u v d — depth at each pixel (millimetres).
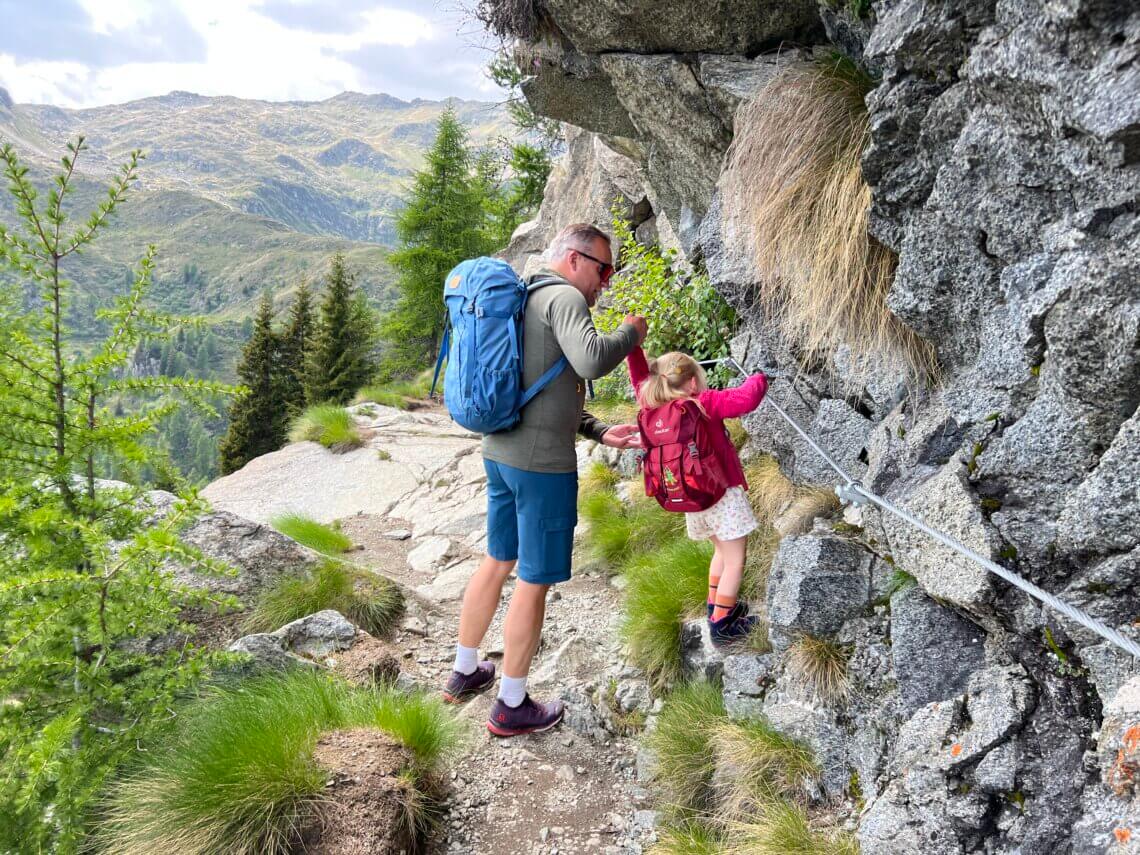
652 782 3436
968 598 2328
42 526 3223
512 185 30203
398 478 9945
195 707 3578
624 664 4285
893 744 2682
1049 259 2096
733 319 6059
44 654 3402
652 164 5566
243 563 4988
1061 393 2104
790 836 2721
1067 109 1854
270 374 34625
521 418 3088
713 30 4023
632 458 6914
